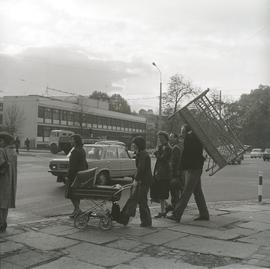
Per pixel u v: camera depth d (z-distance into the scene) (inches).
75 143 377.1
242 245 277.4
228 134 383.2
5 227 314.3
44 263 239.5
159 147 376.5
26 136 3053.6
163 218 371.9
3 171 309.0
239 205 482.6
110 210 340.8
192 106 367.9
